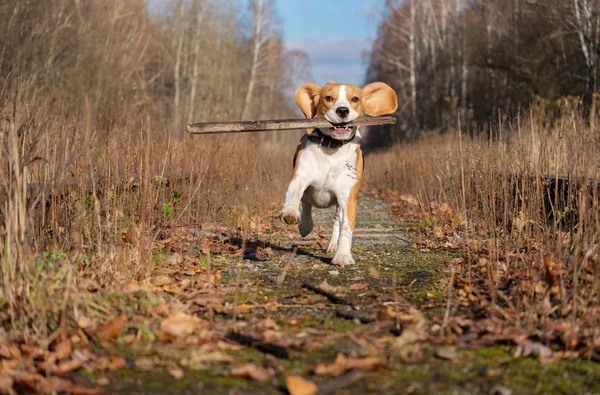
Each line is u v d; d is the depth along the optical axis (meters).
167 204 6.36
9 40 13.73
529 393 2.82
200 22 35.97
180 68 36.22
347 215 5.89
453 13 35.38
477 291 4.43
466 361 3.16
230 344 3.39
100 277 4.40
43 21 14.90
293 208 5.64
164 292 4.48
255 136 14.31
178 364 3.14
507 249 5.49
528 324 3.59
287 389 2.85
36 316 3.51
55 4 15.69
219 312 4.05
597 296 4.02
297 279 5.14
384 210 12.11
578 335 3.40
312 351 3.32
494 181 6.80
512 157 7.61
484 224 6.32
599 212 4.95
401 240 7.59
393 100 6.36
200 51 37.00
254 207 9.16
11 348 3.21
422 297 4.46
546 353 3.23
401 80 41.16
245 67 42.88
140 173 5.61
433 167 10.77
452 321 3.66
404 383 2.89
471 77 32.62
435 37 37.66
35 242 4.27
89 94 16.08
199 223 7.40
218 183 8.22
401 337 3.34
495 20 29.53
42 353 3.20
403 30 38.69
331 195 6.06
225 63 39.44
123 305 3.78
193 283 4.84
